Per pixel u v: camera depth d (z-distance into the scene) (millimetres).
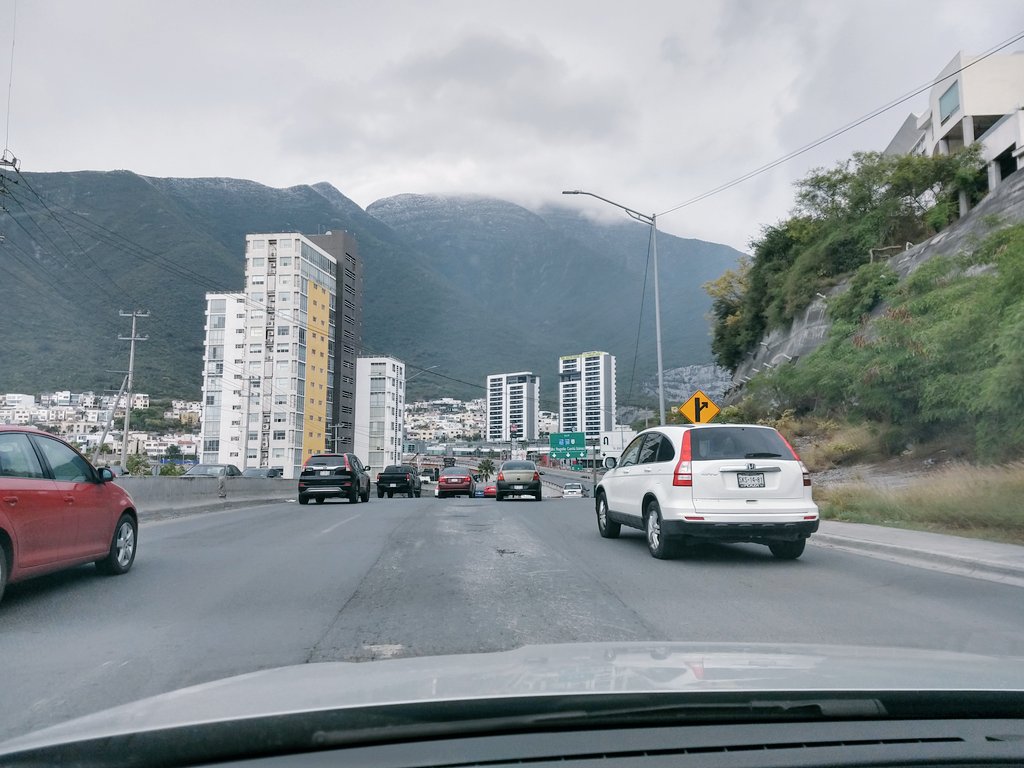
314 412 97188
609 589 8414
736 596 8039
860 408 25969
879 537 12219
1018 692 2914
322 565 10125
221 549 11812
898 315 22516
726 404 51812
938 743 2725
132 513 9555
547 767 2479
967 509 12938
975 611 7371
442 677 3088
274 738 2486
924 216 38719
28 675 5270
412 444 109750
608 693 2742
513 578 9109
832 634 6348
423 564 10203
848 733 2744
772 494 10086
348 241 109562
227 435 91000
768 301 47562
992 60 43000
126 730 2492
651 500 10930
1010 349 15859
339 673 3258
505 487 27656
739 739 2676
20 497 7086
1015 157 33906
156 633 6449
